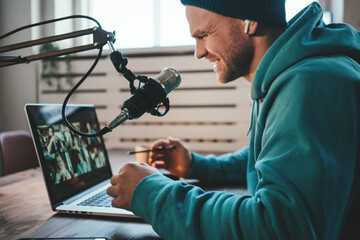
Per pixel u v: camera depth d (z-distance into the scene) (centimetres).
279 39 64
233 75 73
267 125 57
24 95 273
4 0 271
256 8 62
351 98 50
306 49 59
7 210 78
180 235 50
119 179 64
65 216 73
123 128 259
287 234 45
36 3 272
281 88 57
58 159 83
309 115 49
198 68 246
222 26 66
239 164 108
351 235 57
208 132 247
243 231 47
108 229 65
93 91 264
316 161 45
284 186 46
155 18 258
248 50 69
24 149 188
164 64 252
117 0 267
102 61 261
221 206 51
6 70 275
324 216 45
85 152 98
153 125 255
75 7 274
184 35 255
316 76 51
